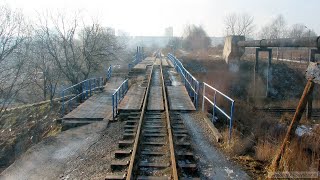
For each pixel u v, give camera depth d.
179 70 28.61
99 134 10.82
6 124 20.53
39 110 20.56
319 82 6.63
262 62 37.34
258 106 24.47
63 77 33.56
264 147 8.52
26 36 28.23
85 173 7.38
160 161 7.84
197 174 7.16
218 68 36.91
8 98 25.91
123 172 7.24
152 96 17.36
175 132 10.41
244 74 35.62
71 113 13.98
